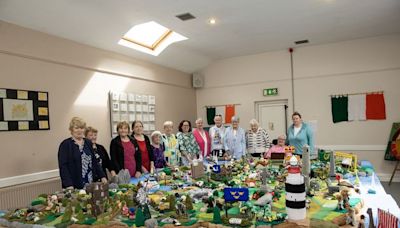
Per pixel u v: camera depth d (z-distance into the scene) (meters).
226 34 5.79
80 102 4.83
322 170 2.89
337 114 6.62
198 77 8.02
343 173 2.95
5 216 2.04
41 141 4.16
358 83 6.47
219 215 1.64
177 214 1.79
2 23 3.71
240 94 7.68
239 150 5.04
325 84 6.76
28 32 4.01
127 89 5.86
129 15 4.55
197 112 8.22
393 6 4.67
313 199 1.98
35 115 4.09
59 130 4.43
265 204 1.83
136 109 5.99
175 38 6.07
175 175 3.14
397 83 6.16
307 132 4.47
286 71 7.14
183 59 7.10
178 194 2.25
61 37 4.48
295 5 4.49
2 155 3.68
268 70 7.33
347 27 5.66
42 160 4.16
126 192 2.35
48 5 3.81
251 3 4.35
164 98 6.97
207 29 5.44
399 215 1.71
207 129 7.82
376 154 6.32
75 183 2.88
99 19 4.48
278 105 7.30
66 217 1.85
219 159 4.18
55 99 4.40
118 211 1.90
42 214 1.98
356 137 6.48
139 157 3.63
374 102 6.32
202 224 1.62
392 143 6.04
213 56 7.57
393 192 5.31
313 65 6.87
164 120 6.91
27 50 3.99
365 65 6.40
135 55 5.95
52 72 4.38
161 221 1.69
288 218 1.59
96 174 3.10
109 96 5.43
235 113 7.72
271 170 3.02
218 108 7.95
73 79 4.72
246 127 7.59
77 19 4.28
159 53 6.32
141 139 3.85
